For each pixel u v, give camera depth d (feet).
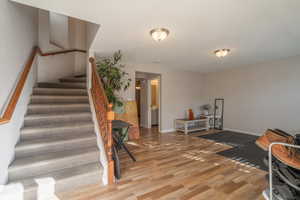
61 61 13.46
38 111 9.12
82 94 11.71
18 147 6.79
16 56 7.53
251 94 16.78
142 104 20.93
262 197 6.12
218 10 6.29
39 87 11.06
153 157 10.08
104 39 9.30
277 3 5.83
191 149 11.74
